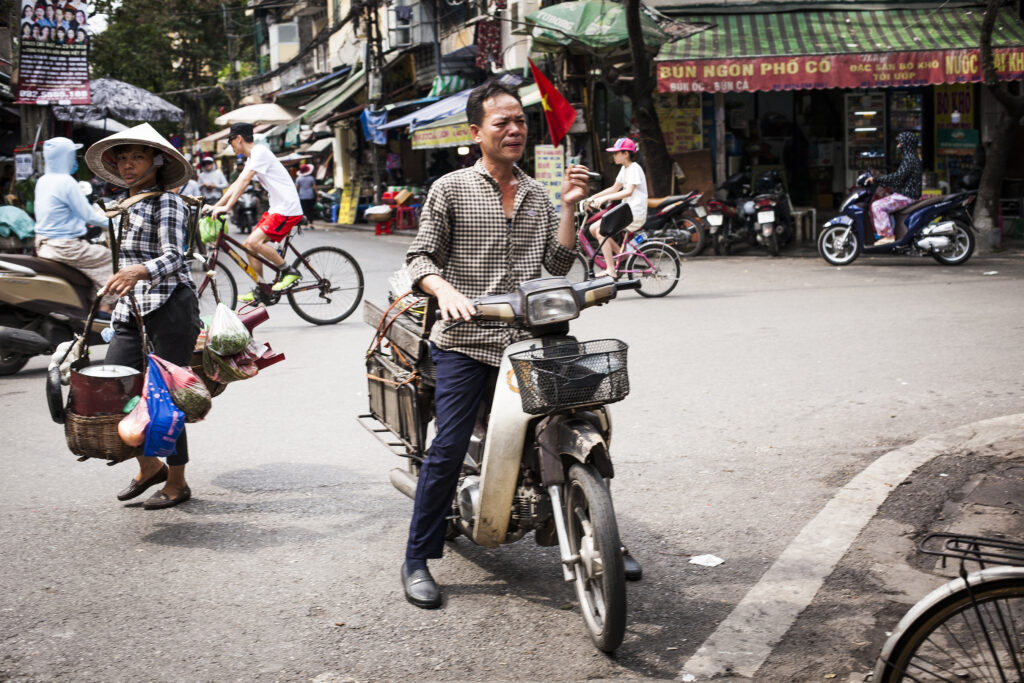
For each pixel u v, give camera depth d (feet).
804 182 66.08
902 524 14.43
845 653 10.95
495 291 12.40
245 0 154.92
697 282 42.37
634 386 23.56
